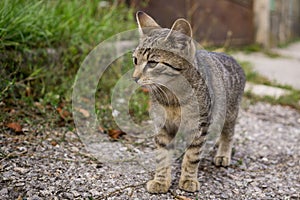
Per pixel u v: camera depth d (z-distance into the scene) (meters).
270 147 3.91
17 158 3.01
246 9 9.60
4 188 2.61
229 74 3.28
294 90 6.16
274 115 5.05
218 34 8.82
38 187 2.68
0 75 3.66
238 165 3.43
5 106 3.68
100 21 5.35
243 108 5.14
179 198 2.76
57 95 3.98
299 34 18.23
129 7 7.23
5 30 3.69
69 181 2.81
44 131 3.49
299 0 17.22
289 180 3.21
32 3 4.39
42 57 4.27
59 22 4.57
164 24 7.72
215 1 8.55
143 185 2.90
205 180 3.08
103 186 2.81
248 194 2.92
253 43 9.95
